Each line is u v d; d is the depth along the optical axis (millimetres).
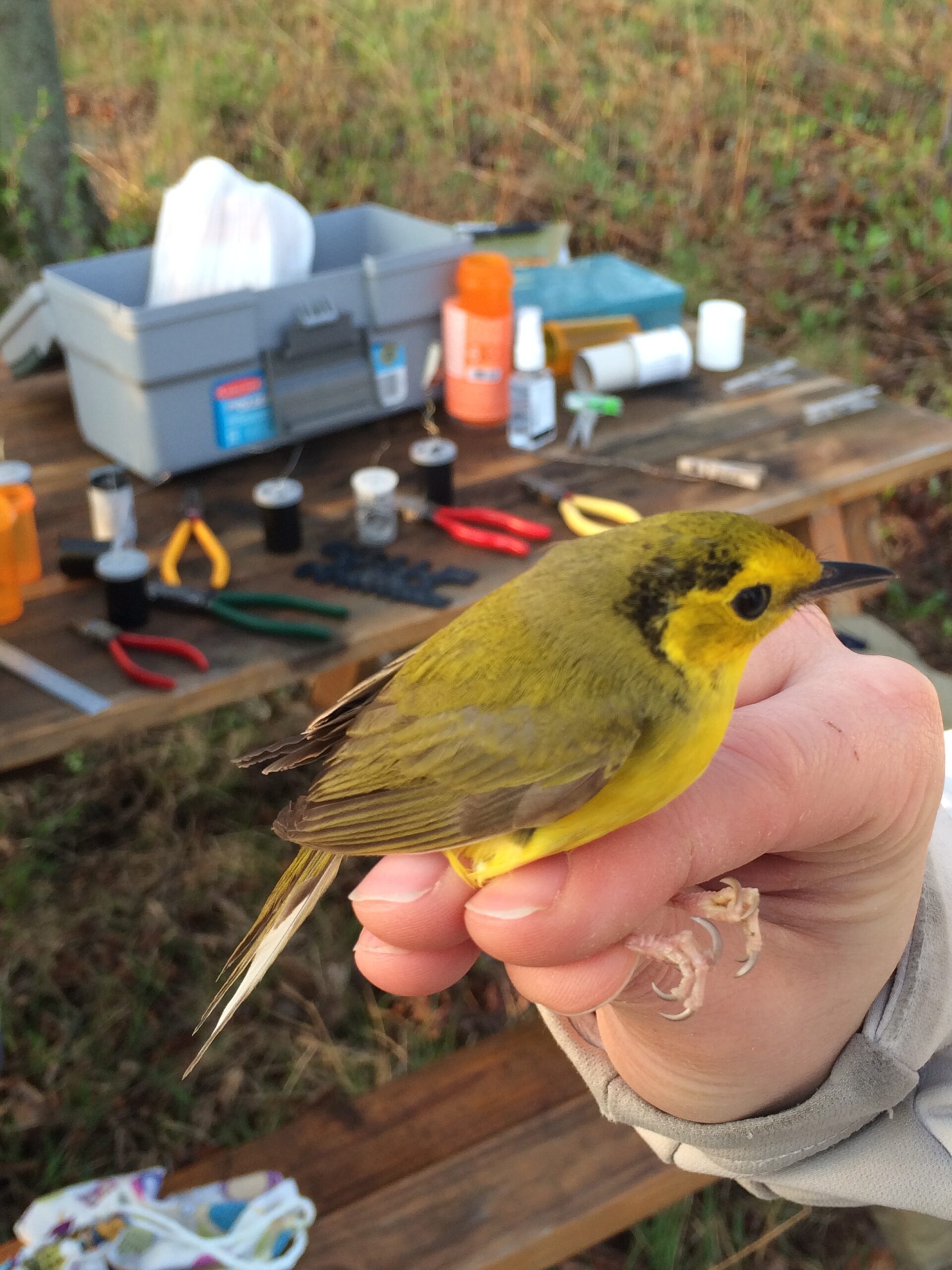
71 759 1140
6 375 1068
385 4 2486
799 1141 421
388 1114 676
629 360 999
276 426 927
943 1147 420
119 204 1975
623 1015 406
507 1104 676
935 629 1332
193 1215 626
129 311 837
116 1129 869
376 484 807
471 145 2186
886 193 2035
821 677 412
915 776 383
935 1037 402
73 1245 606
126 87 2355
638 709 388
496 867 397
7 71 1664
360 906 405
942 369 1685
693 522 414
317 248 1056
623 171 2125
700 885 396
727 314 1043
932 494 1505
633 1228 817
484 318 938
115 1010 941
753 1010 396
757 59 2355
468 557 810
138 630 736
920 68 2346
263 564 804
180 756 1151
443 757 405
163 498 882
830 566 433
